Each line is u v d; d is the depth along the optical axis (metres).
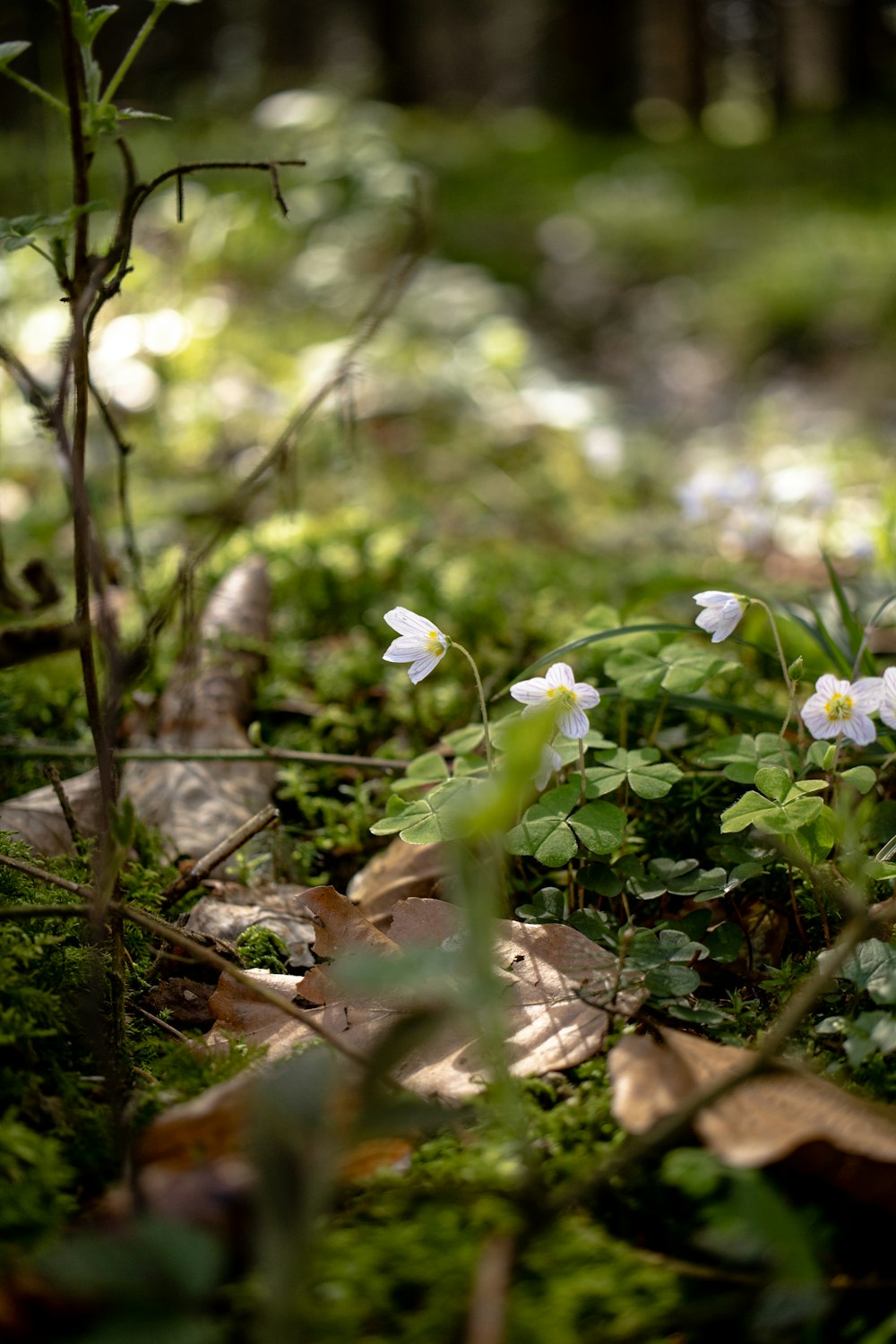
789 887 0.47
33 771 0.55
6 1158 0.38
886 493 0.86
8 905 0.45
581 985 0.43
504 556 0.82
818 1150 0.38
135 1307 0.33
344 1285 0.36
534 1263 0.37
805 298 2.04
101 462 0.93
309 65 4.40
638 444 1.27
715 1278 0.37
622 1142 0.39
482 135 3.57
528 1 5.15
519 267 2.38
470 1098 0.41
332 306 1.49
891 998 0.41
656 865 0.47
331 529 0.78
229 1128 0.38
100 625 0.41
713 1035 0.43
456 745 0.49
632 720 0.56
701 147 3.61
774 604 0.59
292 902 0.50
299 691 0.64
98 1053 0.39
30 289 0.94
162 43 3.05
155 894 0.48
